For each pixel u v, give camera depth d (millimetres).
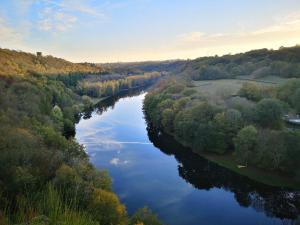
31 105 78125
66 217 20984
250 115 77812
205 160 73625
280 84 99000
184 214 49656
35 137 53062
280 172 62719
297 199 54188
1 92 78500
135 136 94438
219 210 50969
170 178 63031
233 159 71500
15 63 160625
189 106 92750
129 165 69812
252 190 58312
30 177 37688
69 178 39656
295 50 141500
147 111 120125
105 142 87438
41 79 130125
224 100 92562
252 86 96625
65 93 129125
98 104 159500
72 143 59875
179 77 157000
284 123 78375
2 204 29156
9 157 42062
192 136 81688
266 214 49688
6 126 54094
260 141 64500
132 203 52688
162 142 88250
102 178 47281
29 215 22172
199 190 58281
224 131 75125
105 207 37250
